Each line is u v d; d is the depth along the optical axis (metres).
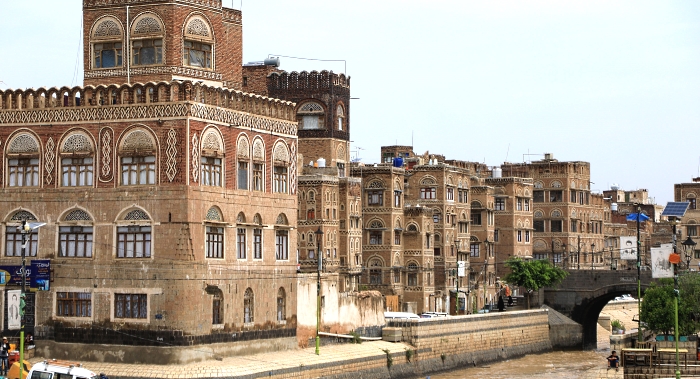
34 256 84.75
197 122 81.75
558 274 137.62
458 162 163.88
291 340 92.62
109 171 82.75
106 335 82.06
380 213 133.38
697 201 182.50
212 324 83.00
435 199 143.00
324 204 121.94
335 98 133.00
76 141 83.88
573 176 180.62
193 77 87.81
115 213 82.31
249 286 87.38
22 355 69.50
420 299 135.25
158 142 81.38
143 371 78.88
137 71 86.88
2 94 86.00
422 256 135.50
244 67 133.75
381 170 133.62
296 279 93.50
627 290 135.38
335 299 100.19
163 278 80.69
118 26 87.56
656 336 113.56
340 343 99.25
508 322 124.12
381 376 97.81
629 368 93.62
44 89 84.94
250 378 79.44
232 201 85.50
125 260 81.81
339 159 133.88
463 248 149.25
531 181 168.25
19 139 85.50
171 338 80.31
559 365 118.31
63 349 83.19
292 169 93.38
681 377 86.81
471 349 115.31
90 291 82.75
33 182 85.19
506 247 161.88
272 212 90.44
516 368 114.88
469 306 141.75
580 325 136.25
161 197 81.06
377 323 106.50
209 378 77.75
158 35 86.44
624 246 181.50
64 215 83.94
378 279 133.12
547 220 180.12
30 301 84.38
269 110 90.44
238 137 86.38
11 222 85.56
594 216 189.12
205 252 82.44
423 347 106.06
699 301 112.25
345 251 126.56
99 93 83.38
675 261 83.00
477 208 155.62
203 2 88.69
